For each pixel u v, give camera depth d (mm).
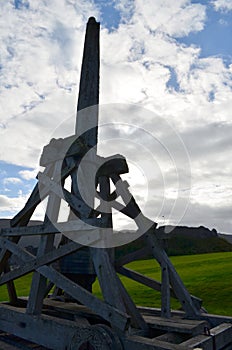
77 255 5176
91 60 5223
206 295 9234
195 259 20109
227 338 4227
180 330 4102
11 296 5973
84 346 3477
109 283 3832
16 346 4648
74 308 4949
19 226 5664
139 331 4176
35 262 4730
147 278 5559
